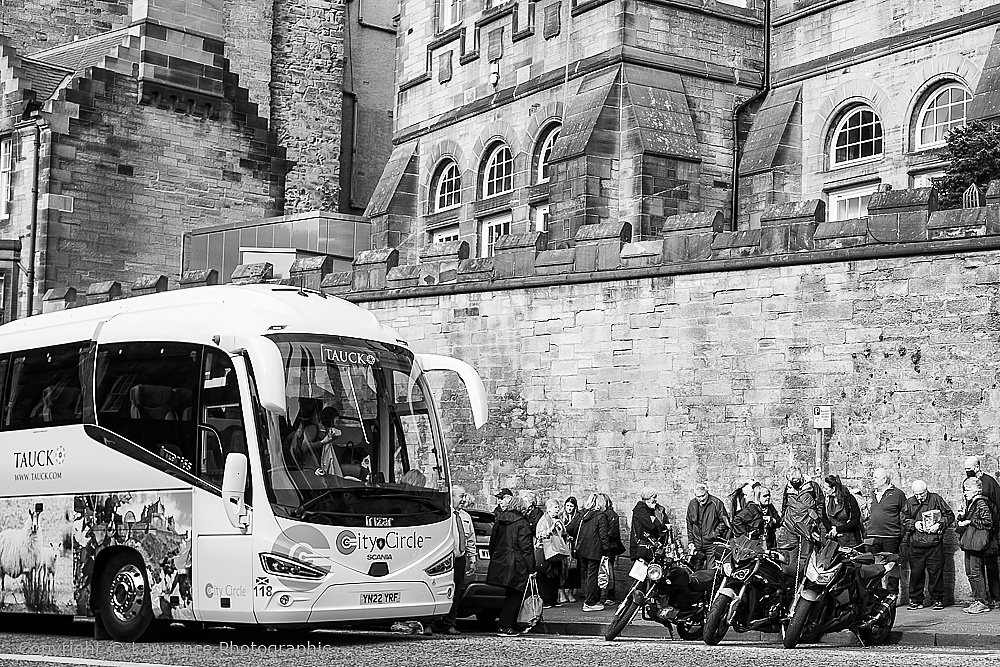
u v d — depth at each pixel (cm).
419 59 3422
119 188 3609
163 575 1470
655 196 2658
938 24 2517
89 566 1551
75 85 3534
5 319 3466
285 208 4234
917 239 1972
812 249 2075
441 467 1555
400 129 3481
